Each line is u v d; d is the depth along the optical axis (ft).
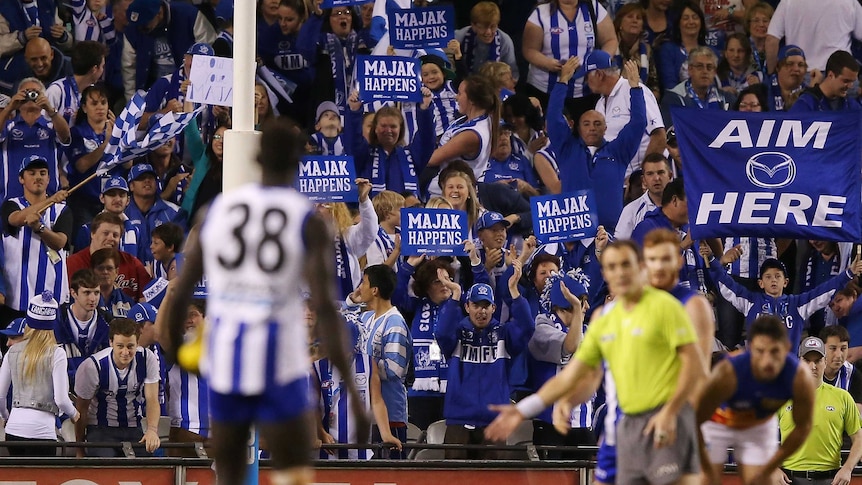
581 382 84.94
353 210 150.82
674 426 79.51
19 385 123.24
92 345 132.05
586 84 171.42
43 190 146.72
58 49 165.58
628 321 82.28
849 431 137.28
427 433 135.64
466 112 159.84
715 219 149.18
